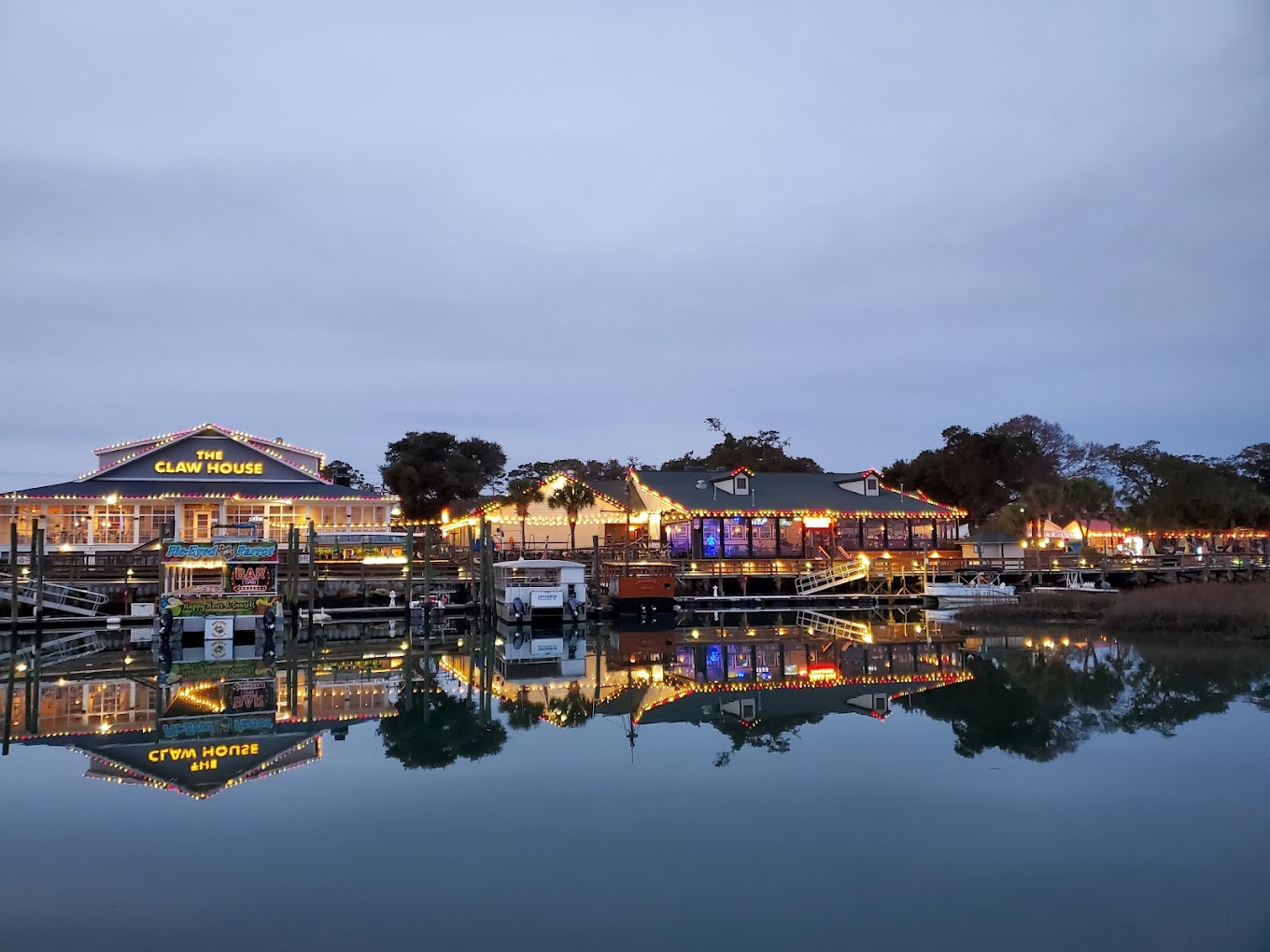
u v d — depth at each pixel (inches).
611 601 2028.8
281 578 2000.5
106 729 916.6
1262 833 558.6
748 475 2635.3
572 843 563.2
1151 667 1160.2
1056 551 2640.3
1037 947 422.0
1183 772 689.6
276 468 2672.2
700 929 443.5
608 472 4798.2
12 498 2340.1
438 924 451.5
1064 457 4357.8
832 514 2571.4
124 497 2423.7
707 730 880.9
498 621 1998.0
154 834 587.5
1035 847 545.0
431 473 4074.8
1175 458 3661.4
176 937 440.1
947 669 1227.9
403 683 1201.4
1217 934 432.1
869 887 489.1
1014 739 804.0
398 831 590.2
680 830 585.3
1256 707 916.6
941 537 2674.7
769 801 643.5
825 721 910.4
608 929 444.1
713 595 2329.0
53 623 1780.3
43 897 488.1
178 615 1589.6
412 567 1930.4
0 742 856.9
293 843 569.9
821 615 2126.0
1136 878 494.9
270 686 1179.9
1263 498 3395.7
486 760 773.9
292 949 426.3
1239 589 1704.0
